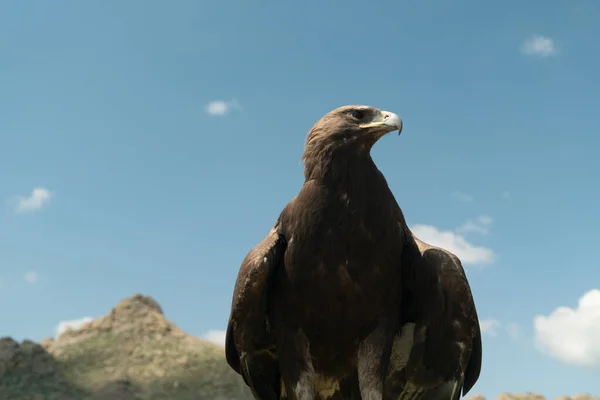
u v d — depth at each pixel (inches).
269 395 44.1
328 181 39.6
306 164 40.6
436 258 40.5
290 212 40.4
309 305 39.7
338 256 39.2
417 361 42.2
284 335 40.4
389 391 43.8
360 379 39.6
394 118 39.7
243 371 42.9
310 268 39.4
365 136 39.9
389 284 39.8
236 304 40.7
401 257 40.8
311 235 39.4
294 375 40.0
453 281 40.3
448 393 42.4
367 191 39.6
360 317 39.6
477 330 41.3
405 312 41.6
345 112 40.4
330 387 42.1
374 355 39.6
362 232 39.2
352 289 39.3
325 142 40.1
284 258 40.3
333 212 39.3
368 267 39.3
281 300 40.4
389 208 39.9
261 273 39.9
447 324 40.8
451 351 41.3
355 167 39.8
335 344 40.3
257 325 41.7
